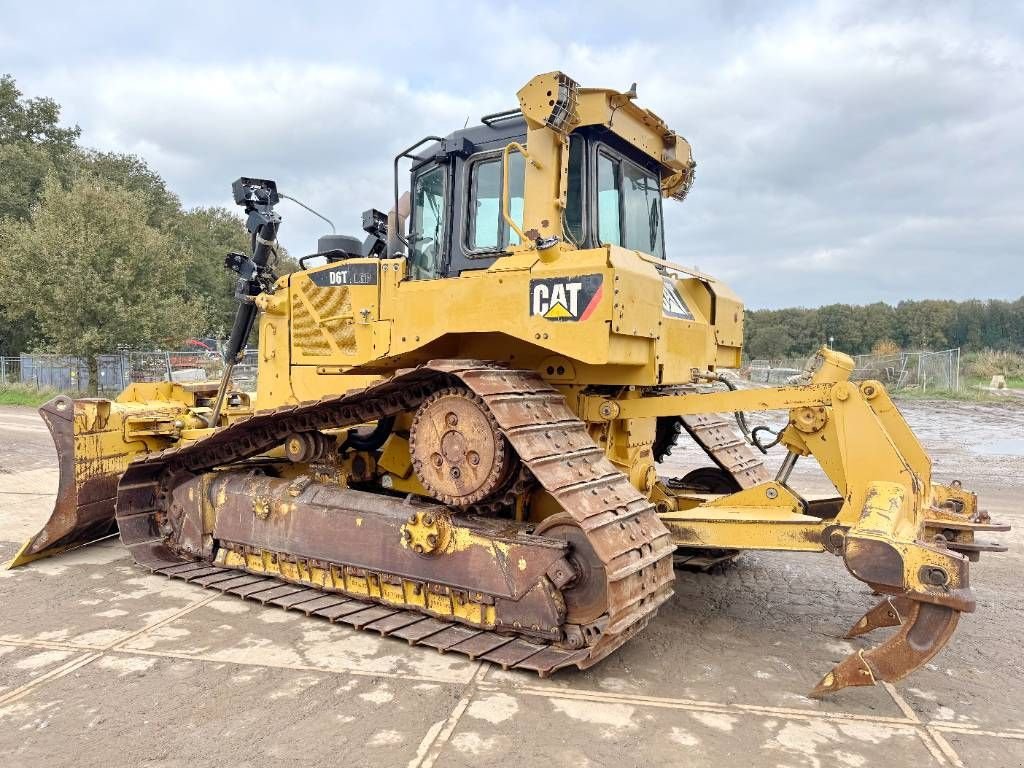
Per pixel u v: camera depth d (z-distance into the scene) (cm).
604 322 440
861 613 552
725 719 382
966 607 365
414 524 503
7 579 612
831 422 508
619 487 462
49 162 4072
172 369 2819
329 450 604
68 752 343
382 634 484
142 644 473
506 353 542
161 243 2756
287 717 377
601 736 362
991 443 1485
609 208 563
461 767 332
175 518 663
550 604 450
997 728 377
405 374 486
